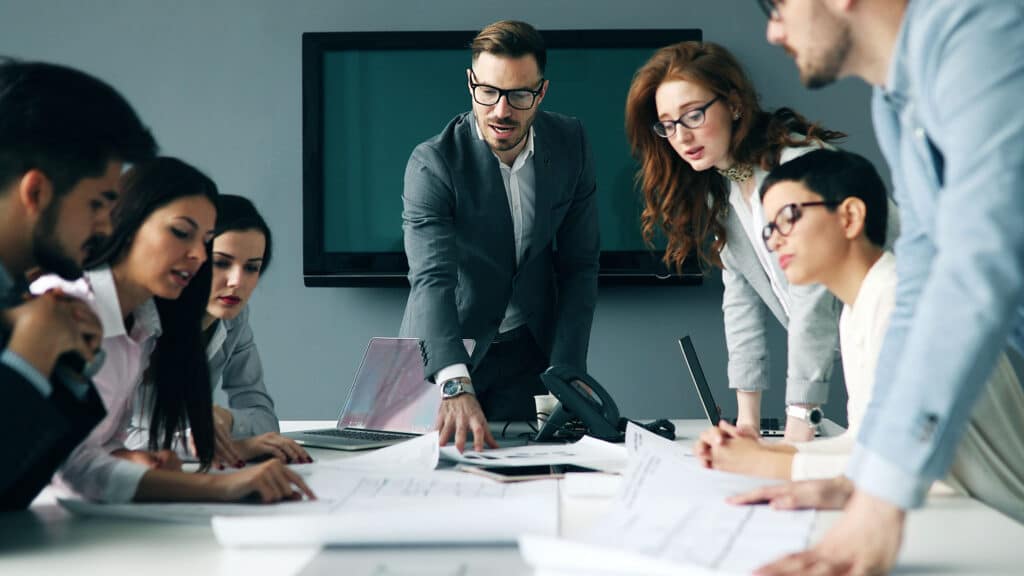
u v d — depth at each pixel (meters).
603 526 0.94
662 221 2.28
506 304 2.43
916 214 1.08
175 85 3.94
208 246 1.40
